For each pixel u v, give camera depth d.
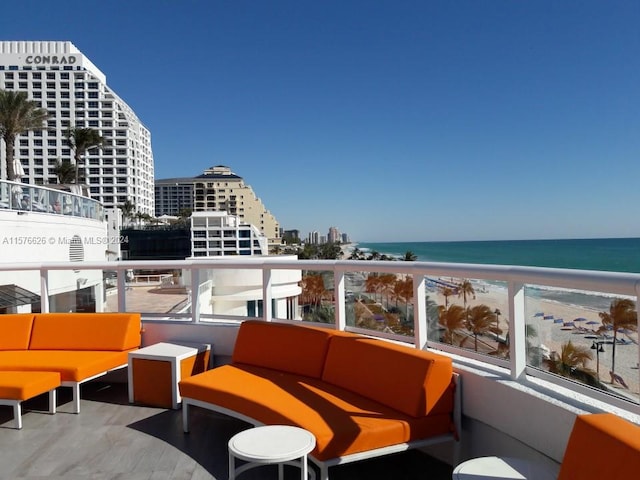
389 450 2.68
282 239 117.56
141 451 3.29
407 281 3.66
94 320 4.70
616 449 1.52
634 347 2.07
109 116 95.44
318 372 3.59
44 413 4.06
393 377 2.98
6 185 11.62
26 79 92.94
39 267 5.08
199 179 110.12
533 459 2.47
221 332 4.72
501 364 2.93
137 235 54.44
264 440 2.39
